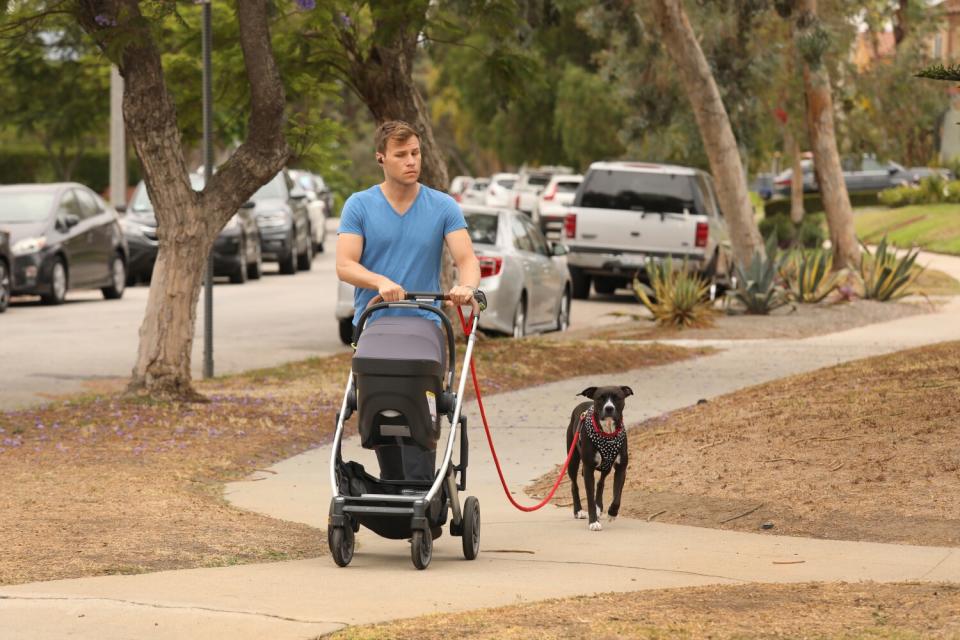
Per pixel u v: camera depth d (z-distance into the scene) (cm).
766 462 1266
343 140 2173
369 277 921
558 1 2928
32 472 1289
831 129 3822
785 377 1925
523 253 2572
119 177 4359
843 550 1002
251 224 4050
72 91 4953
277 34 2195
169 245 1692
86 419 1580
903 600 810
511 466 1431
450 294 916
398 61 2195
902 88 5475
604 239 3516
